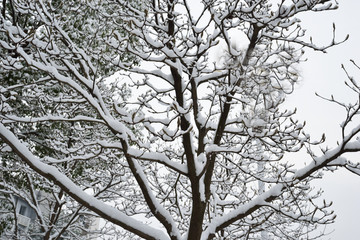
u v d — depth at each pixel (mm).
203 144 6305
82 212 9578
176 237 5602
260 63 5844
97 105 5242
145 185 5645
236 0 5617
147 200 5633
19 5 5879
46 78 6297
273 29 6031
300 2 5426
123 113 5168
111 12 7410
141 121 4727
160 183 8477
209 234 5867
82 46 6746
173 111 5047
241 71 5746
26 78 7387
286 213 5617
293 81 5434
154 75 6230
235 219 5859
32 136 8812
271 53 6043
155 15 6434
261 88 5445
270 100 5340
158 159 5441
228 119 6258
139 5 7234
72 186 5383
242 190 7953
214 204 6637
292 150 5621
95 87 5742
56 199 9680
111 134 9148
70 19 7379
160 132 4703
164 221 5641
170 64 5445
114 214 5453
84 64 6180
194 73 5625
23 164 8742
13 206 9625
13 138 5211
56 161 6113
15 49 4812
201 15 5625
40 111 8359
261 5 6508
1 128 5199
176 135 4699
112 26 7301
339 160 5309
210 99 7609
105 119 5195
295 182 5492
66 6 7230
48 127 8633
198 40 5676
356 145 5047
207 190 6023
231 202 7094
